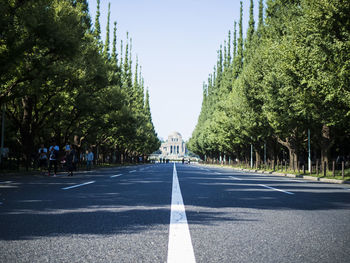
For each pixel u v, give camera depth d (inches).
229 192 348.8
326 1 582.6
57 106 858.8
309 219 197.2
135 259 116.6
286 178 724.7
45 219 187.6
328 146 873.5
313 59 623.8
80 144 1253.1
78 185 425.7
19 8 581.6
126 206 238.8
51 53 660.1
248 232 160.4
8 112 892.0
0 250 126.2
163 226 170.9
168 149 6939.0
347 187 474.0
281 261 115.6
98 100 1064.2
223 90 2044.8
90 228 165.5
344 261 116.5
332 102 660.7
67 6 803.4
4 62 550.3
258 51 1152.8
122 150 2458.2
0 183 462.9
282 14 994.7
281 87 854.5
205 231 161.5
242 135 1465.3
